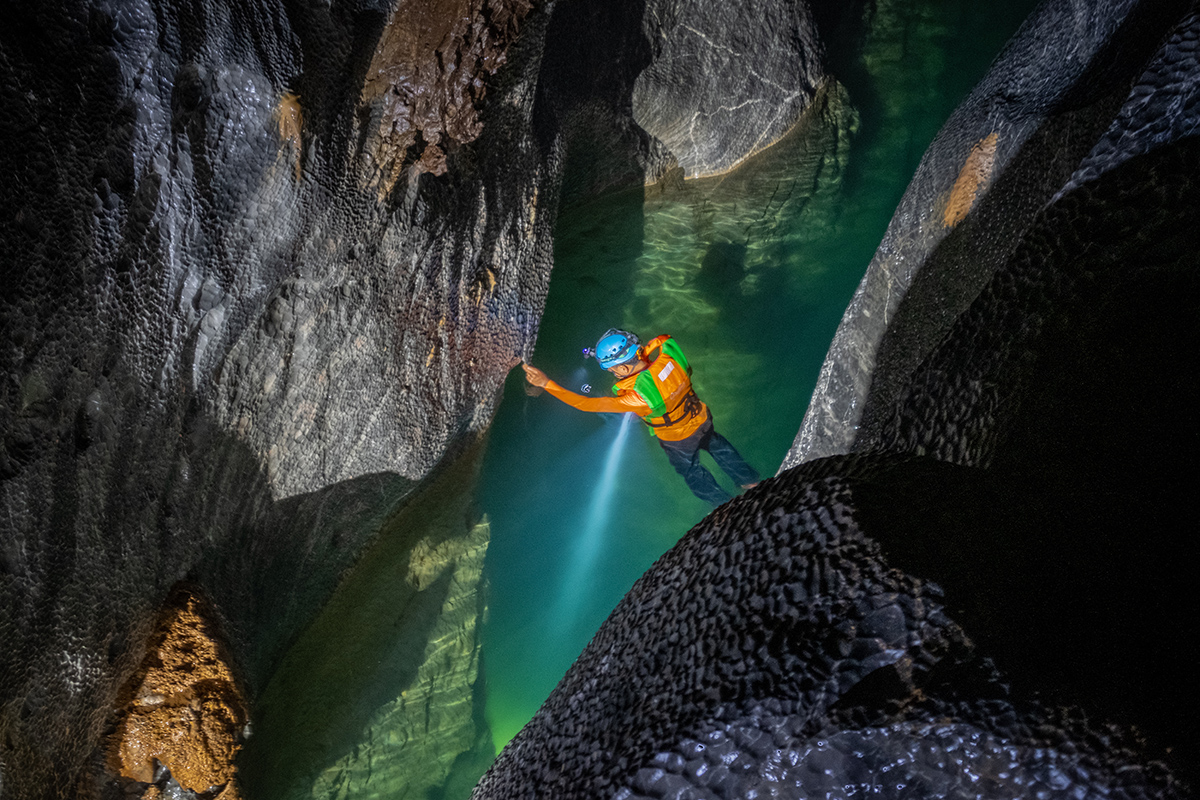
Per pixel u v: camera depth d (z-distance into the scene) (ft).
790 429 23.68
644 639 4.99
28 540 8.63
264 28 9.46
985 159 9.59
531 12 12.29
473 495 17.20
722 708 4.07
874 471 4.74
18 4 7.35
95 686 10.15
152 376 9.71
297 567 13.74
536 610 21.38
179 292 9.71
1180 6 7.39
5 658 8.61
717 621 4.52
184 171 9.22
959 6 27.73
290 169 10.28
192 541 11.28
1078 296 4.40
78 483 9.12
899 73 26.43
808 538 4.48
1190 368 3.81
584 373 23.34
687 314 23.63
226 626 12.05
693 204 22.91
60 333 8.34
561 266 22.48
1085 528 3.86
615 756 4.39
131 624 10.56
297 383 12.07
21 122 7.47
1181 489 3.65
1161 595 3.51
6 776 8.80
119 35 8.18
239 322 10.71
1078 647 3.55
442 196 13.15
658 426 17.84
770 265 24.59
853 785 3.68
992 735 3.46
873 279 11.00
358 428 13.51
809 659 3.96
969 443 4.68
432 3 10.66
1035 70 9.70
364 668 14.83
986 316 4.93
